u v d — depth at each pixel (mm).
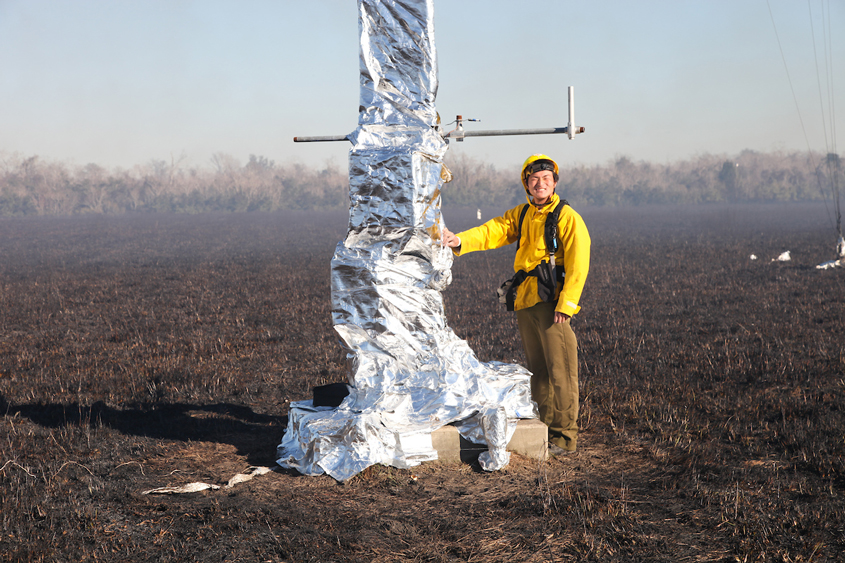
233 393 5672
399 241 3793
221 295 12688
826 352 6645
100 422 4602
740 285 12609
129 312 10664
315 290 13203
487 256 21766
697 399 5109
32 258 23578
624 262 17797
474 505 3197
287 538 2822
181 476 3646
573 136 3891
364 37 3777
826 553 2637
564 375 3896
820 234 28156
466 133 3992
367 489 3404
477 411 3705
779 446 4008
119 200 99125
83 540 2842
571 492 3318
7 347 7895
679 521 2986
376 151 3729
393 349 3898
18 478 3506
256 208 97875
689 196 106562
